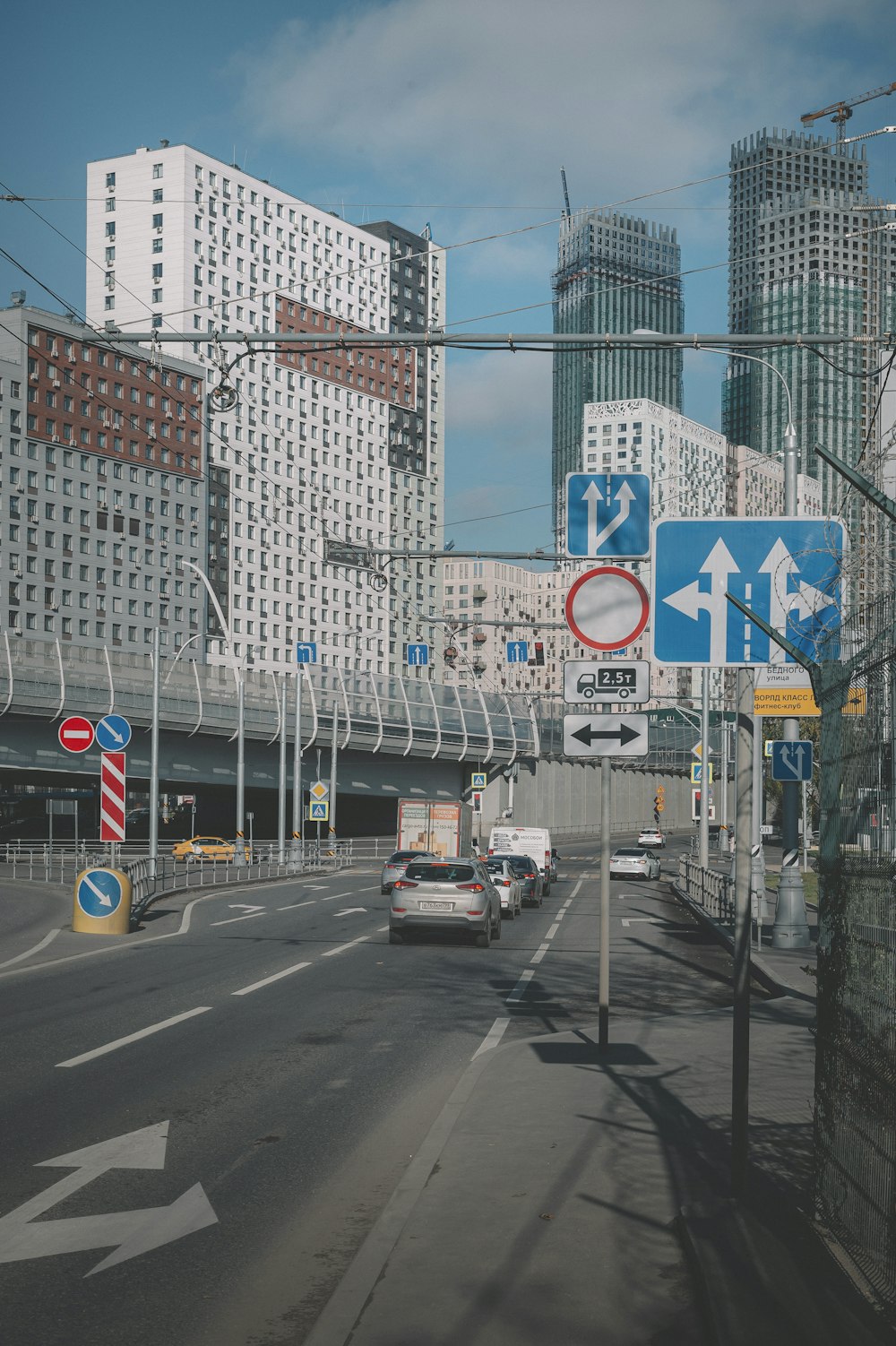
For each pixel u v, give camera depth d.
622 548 11.00
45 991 17.00
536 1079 10.82
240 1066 11.88
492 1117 9.33
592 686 11.19
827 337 13.22
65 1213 7.28
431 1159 8.09
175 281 141.88
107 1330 5.59
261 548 149.25
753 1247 5.94
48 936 25.34
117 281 144.50
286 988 17.67
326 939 25.94
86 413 127.56
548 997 17.47
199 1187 7.82
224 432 144.12
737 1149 7.04
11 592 120.19
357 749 80.94
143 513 133.00
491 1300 5.61
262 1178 8.05
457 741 88.81
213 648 141.50
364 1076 11.47
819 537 8.38
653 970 21.55
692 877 42.97
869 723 5.54
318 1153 8.70
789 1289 5.34
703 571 8.46
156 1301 5.95
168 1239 6.85
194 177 142.75
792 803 24.39
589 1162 7.96
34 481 122.38
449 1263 6.11
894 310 43.75
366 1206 7.50
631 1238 6.47
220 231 146.00
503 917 35.00
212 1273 6.35
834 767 6.15
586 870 71.88
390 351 169.12
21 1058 12.01
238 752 56.28
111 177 145.00
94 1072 11.42
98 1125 9.40
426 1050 12.89
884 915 5.21
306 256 157.12
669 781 139.50
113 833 26.30
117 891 26.19
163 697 65.94
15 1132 9.14
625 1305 5.57
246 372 147.75
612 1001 17.09
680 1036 13.30
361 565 28.80
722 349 13.76
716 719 94.12
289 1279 6.28
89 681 62.72
